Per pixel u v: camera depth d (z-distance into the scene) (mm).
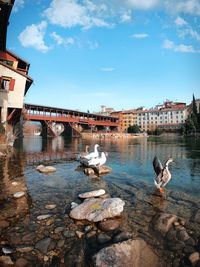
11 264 4477
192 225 6422
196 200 8734
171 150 31281
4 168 14688
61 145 40594
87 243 5301
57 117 76625
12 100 23875
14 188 9875
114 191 9859
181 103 155750
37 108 76375
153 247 5188
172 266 4566
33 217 6738
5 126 23375
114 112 152500
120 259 4520
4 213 6996
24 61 28891
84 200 7848
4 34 22062
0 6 16781
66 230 5902
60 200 8430
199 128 100938
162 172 9789
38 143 45312
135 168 16250
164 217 6766
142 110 160750
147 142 54906
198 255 4863
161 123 146500
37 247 5098
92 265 4480
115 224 6223
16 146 33625
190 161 20000
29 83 26641
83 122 87250
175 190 10250
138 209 7621
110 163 18891
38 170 14211
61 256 4797
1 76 23375
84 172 13961
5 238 5453
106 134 88500
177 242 5441
